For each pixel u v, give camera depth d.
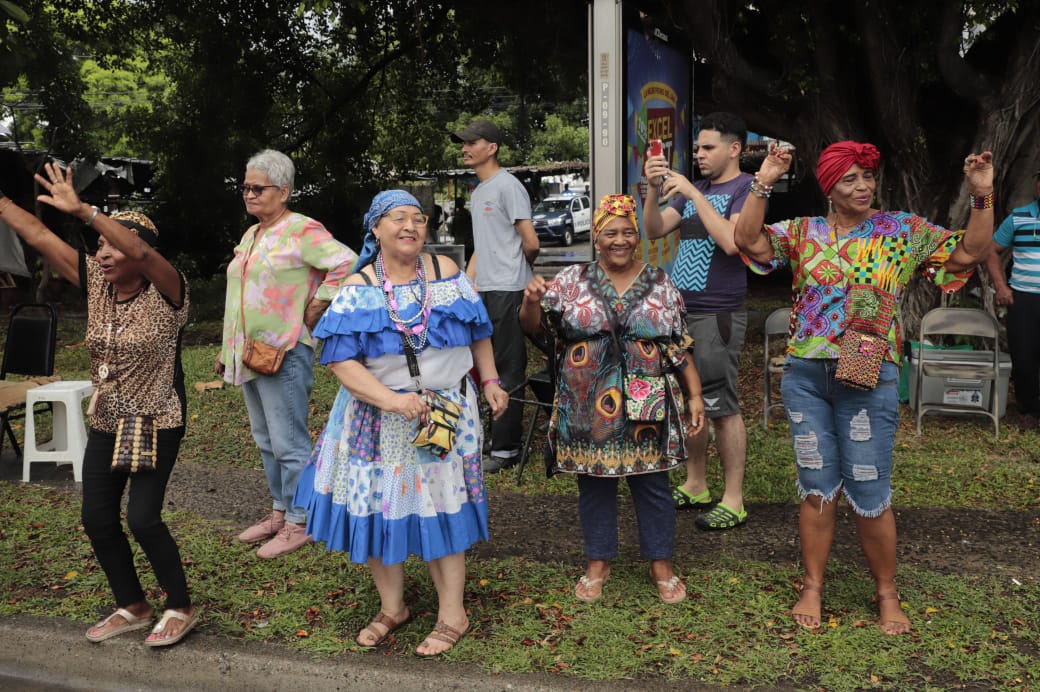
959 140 8.41
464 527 3.38
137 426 3.41
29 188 18.91
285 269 4.29
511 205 5.65
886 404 3.44
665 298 3.67
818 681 3.21
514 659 3.34
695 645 3.46
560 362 3.81
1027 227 6.46
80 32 17.06
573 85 13.98
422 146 20.92
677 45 6.59
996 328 6.44
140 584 3.87
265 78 17.36
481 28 14.70
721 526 4.67
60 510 5.12
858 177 3.39
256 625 3.70
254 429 4.56
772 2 8.38
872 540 3.55
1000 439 6.35
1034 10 7.57
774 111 8.93
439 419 3.20
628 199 3.62
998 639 3.47
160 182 19.39
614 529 3.88
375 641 3.50
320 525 3.39
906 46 8.09
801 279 3.55
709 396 4.59
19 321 6.14
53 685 3.55
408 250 3.27
